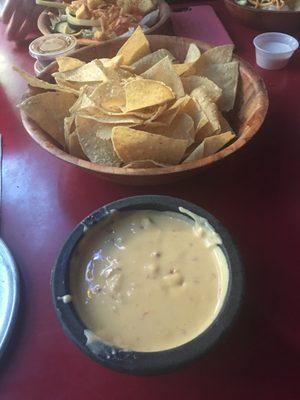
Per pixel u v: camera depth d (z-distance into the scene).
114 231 0.24
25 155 0.37
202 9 0.55
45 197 0.33
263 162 0.34
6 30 0.53
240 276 0.21
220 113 0.34
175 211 0.24
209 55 0.37
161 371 0.18
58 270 0.22
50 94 0.33
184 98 0.32
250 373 0.22
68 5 0.52
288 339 0.23
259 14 0.47
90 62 0.37
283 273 0.26
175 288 0.22
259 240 0.28
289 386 0.22
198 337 0.19
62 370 0.23
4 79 0.47
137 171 0.27
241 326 0.24
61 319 0.20
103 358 0.19
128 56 0.39
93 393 0.22
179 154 0.30
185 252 0.23
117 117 0.32
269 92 0.41
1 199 0.33
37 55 0.45
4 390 0.23
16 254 0.29
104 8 0.50
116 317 0.21
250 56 0.47
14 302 0.25
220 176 0.33
